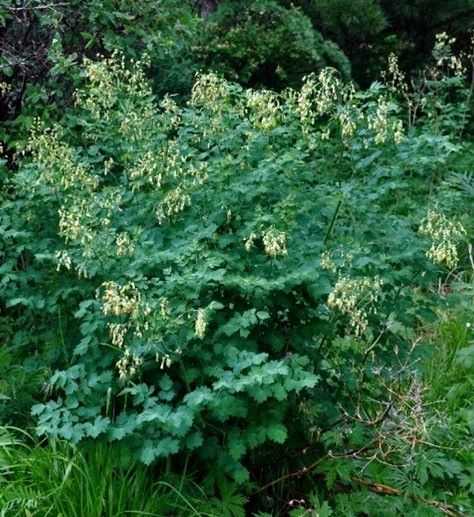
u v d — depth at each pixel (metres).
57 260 3.35
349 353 3.39
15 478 2.99
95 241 3.23
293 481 3.34
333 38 9.39
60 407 3.12
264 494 3.29
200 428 3.05
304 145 3.61
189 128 3.77
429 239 3.48
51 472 2.96
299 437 3.29
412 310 3.70
